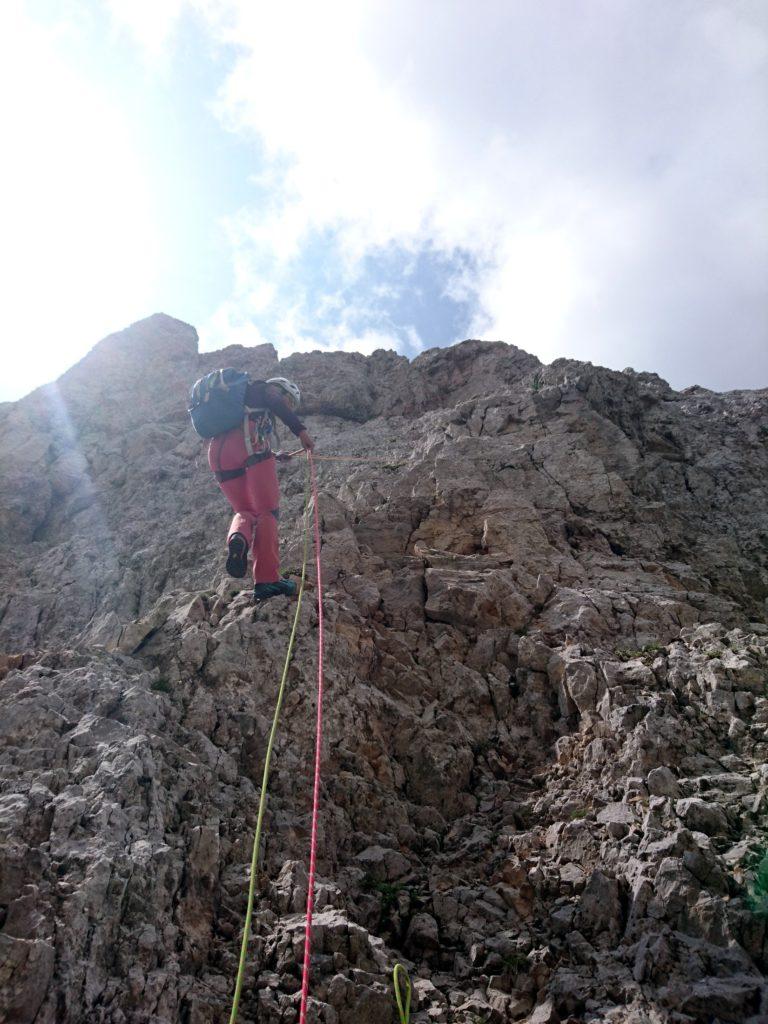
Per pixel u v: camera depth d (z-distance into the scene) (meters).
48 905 4.40
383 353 20.20
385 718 7.79
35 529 14.91
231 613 8.48
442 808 7.04
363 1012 4.55
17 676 6.63
